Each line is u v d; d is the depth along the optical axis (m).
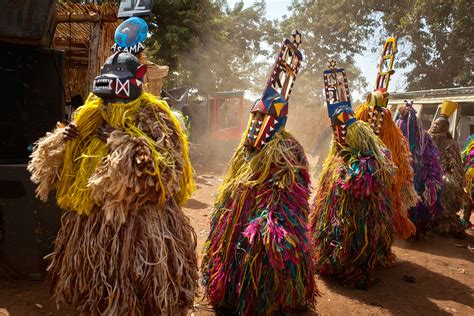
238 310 3.13
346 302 3.96
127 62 2.55
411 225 4.85
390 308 3.91
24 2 3.68
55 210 3.75
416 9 20.45
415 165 5.86
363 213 4.10
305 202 3.10
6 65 3.92
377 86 5.10
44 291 3.67
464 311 3.96
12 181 3.60
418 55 22.16
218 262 3.20
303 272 3.11
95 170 2.36
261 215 2.97
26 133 4.07
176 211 2.72
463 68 20.98
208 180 10.46
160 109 2.70
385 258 4.68
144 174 2.34
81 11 6.54
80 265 2.48
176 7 20.23
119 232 2.46
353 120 4.18
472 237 6.51
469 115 12.54
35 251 3.74
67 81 9.46
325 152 10.66
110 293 2.40
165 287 2.49
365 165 4.02
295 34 3.28
